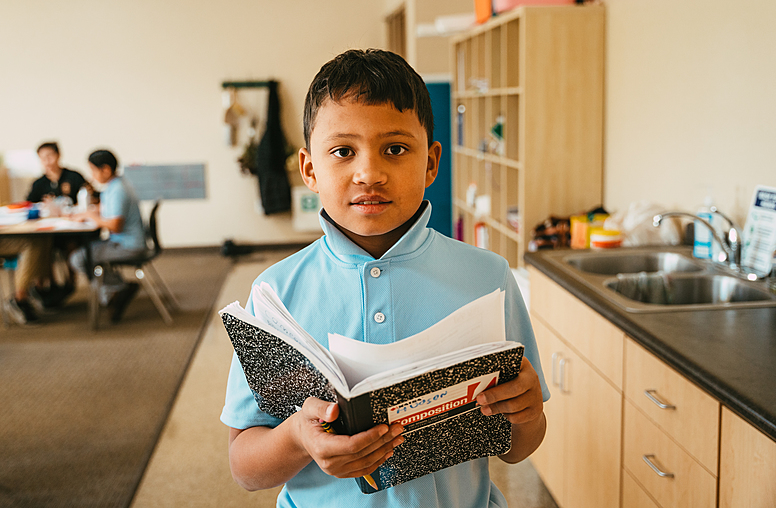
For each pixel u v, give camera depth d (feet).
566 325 6.68
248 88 21.72
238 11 21.47
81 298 17.21
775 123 6.44
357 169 2.35
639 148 9.04
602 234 8.15
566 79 9.89
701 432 4.22
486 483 2.98
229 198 22.43
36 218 14.76
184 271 19.99
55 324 14.73
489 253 3.00
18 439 9.21
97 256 14.34
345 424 2.26
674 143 8.18
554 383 7.09
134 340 13.44
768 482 3.55
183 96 21.70
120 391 10.84
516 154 11.43
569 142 10.05
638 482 5.16
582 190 10.21
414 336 2.34
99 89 21.39
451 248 2.90
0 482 8.07
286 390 2.46
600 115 10.03
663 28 8.27
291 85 21.90
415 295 2.67
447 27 12.91
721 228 7.23
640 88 8.92
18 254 15.06
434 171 2.75
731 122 7.08
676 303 6.66
